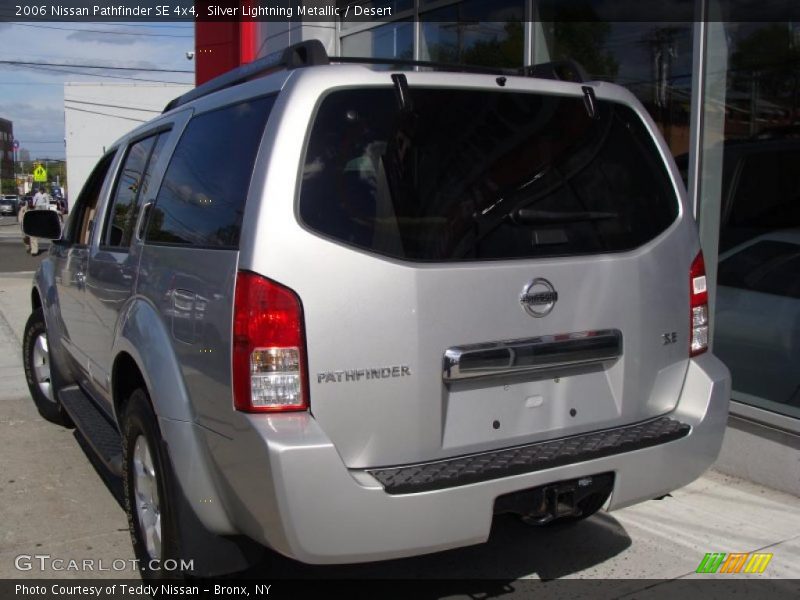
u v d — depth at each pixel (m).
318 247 2.66
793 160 4.80
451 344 2.80
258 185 2.71
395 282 2.72
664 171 3.45
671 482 3.17
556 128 3.19
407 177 2.86
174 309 3.11
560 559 3.87
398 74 2.90
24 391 7.01
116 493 4.45
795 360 4.72
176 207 3.37
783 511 4.40
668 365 3.31
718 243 5.27
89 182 5.03
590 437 3.08
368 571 3.74
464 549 3.96
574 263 3.05
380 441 2.71
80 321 4.65
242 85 3.18
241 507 2.74
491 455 2.88
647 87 5.84
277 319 2.60
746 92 5.12
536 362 2.96
